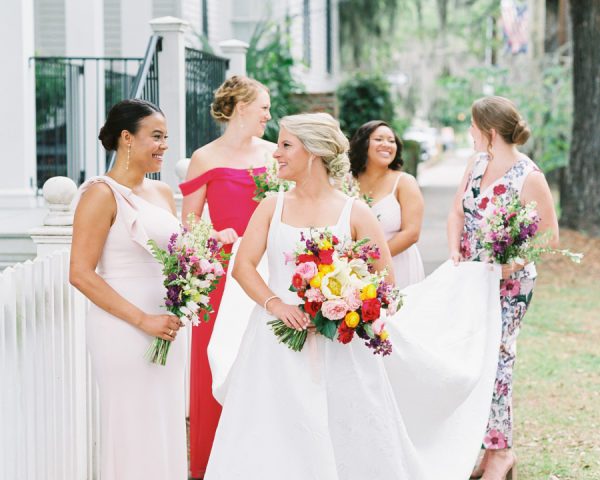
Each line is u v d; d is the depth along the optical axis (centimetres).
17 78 998
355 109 2377
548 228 571
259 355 448
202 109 1088
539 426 735
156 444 469
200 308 463
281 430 439
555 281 1449
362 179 658
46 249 548
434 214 2289
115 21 1645
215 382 521
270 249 455
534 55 2608
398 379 511
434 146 5119
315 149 446
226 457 442
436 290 577
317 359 439
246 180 604
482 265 573
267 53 1708
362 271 428
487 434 582
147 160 465
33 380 474
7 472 435
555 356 971
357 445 443
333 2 2823
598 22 1786
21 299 457
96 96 1285
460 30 2795
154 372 467
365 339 431
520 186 575
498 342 557
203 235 459
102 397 468
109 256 462
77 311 555
